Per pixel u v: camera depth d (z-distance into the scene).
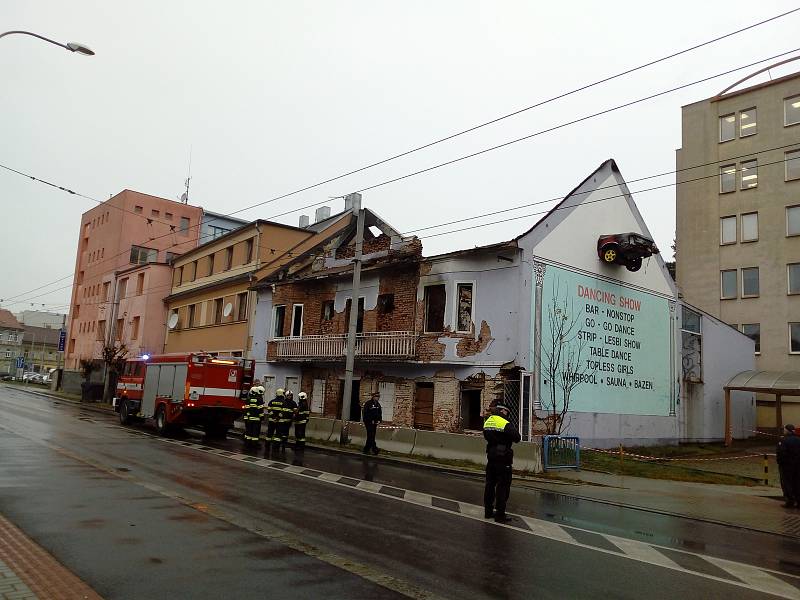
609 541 8.14
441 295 21.39
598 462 17.66
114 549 6.55
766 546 8.62
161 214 53.88
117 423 24.05
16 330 102.50
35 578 5.32
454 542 7.54
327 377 25.47
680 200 40.06
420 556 6.79
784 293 34.53
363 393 23.48
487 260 20.03
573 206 21.36
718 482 15.70
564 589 5.88
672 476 16.12
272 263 30.70
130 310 45.34
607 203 22.95
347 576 5.95
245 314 31.56
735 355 29.09
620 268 23.03
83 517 7.95
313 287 27.44
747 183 37.00
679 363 25.39
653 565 6.97
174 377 20.81
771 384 25.73
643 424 22.98
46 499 8.95
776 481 16.39
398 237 23.34
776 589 6.29
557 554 7.22
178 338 39.03
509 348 18.86
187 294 38.03
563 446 16.11
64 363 57.81
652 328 24.20
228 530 7.60
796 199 34.72
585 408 20.52
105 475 11.28
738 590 6.18
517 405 18.45
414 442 18.31
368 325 23.94
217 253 36.38
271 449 18.11
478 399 19.81
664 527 9.59
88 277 56.41
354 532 7.80
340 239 27.02
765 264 35.53
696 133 39.75
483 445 16.48
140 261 52.16
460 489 12.24
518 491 12.73
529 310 19.09
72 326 58.03
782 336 34.34
